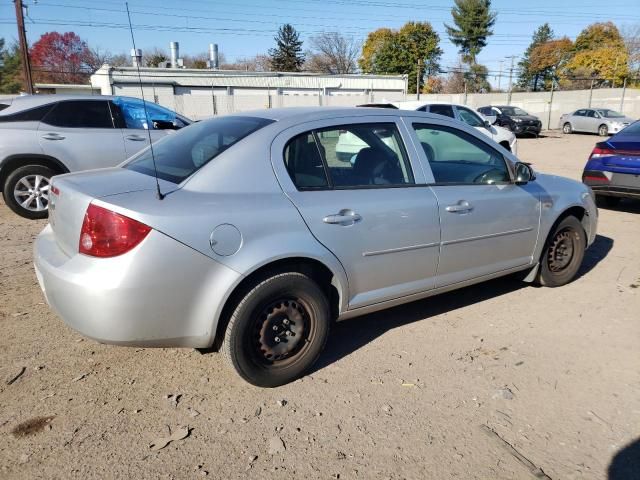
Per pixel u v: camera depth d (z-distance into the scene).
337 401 2.90
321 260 2.96
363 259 3.18
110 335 2.55
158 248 2.52
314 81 36.72
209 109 30.36
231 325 2.79
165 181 2.84
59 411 2.75
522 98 39.22
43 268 2.75
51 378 3.06
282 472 2.36
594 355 3.44
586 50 62.91
